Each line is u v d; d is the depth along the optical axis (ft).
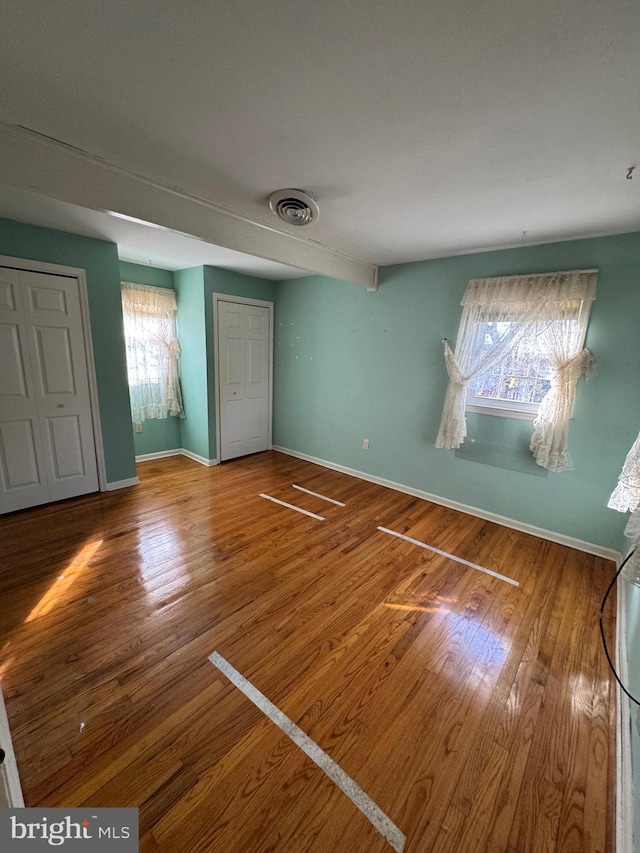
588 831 3.67
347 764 4.19
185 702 4.84
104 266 10.34
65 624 6.08
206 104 4.18
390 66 3.49
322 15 2.99
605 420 8.33
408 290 11.35
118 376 11.26
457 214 7.22
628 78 3.50
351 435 13.73
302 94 3.95
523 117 4.21
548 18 2.91
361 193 6.36
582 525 8.93
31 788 3.82
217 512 10.50
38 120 4.55
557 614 6.76
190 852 3.41
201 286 13.10
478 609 6.84
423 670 5.48
